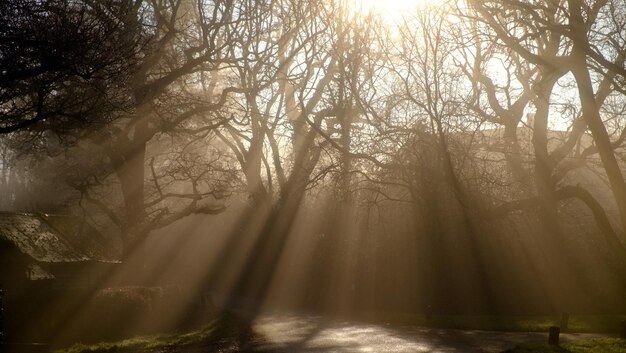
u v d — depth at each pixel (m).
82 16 18.84
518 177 32.62
